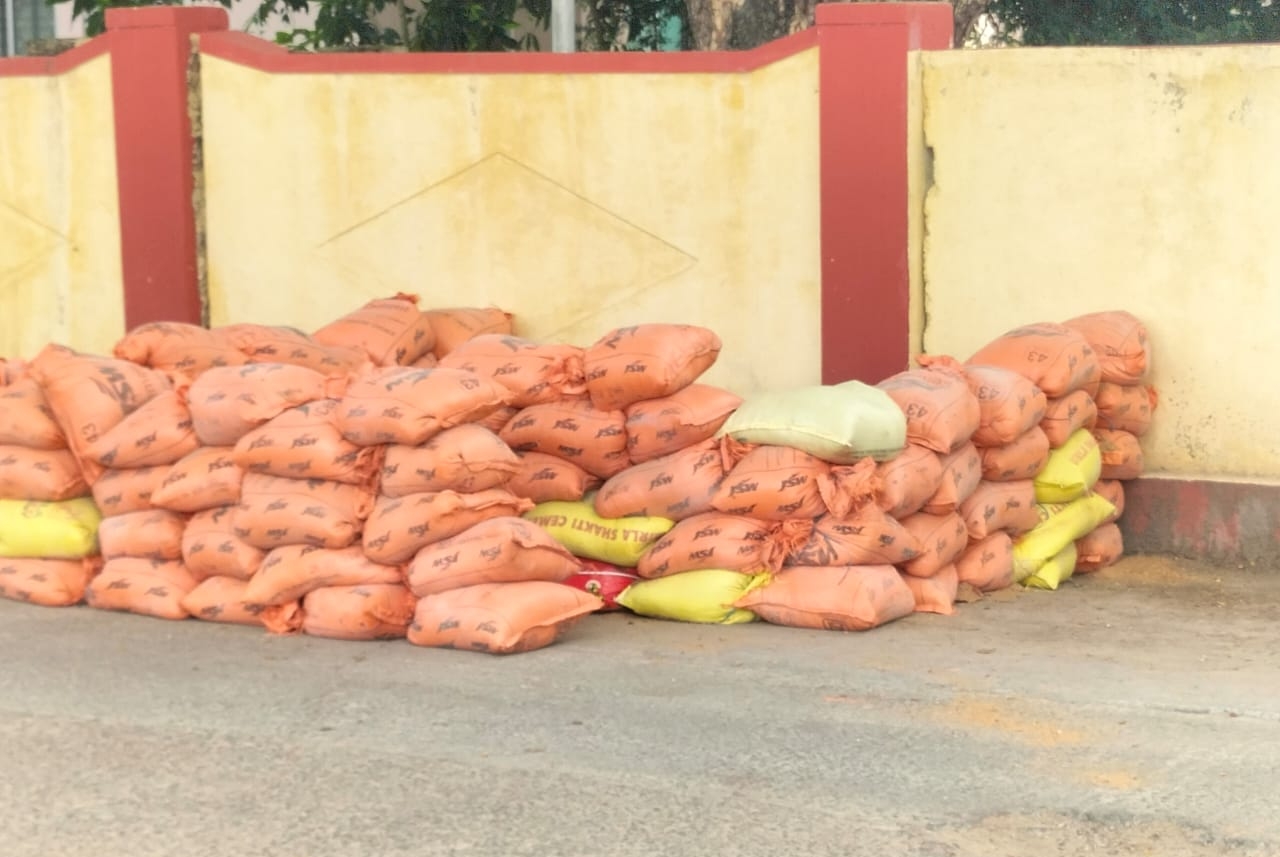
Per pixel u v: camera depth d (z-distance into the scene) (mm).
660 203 8359
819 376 8086
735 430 6543
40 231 9555
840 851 4324
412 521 6168
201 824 4547
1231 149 7422
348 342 8148
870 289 7828
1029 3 11742
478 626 6078
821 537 6434
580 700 5598
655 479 6633
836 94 7762
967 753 5051
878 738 5188
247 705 5578
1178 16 11672
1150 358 7645
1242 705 5516
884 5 7645
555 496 6883
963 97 7758
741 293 8250
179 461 6746
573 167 8508
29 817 4609
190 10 9102
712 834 4441
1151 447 7789
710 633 6480
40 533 6949
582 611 6340
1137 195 7586
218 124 9117
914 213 7824
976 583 7012
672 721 5363
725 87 8148
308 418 6414
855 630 6441
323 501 6352
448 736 5238
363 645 6312
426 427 6102
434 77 8688
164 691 5750
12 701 5652
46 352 7113
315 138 8938
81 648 6316
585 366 6805
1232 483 7574
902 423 6379
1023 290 7785
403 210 8852
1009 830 4453
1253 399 7551
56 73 9383
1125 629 6551
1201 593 7188
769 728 5289
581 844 4383
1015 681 5801
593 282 8562
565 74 8445
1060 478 7188
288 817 4586
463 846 4383
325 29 11680
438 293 8852
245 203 9125
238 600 6559
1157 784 4777
